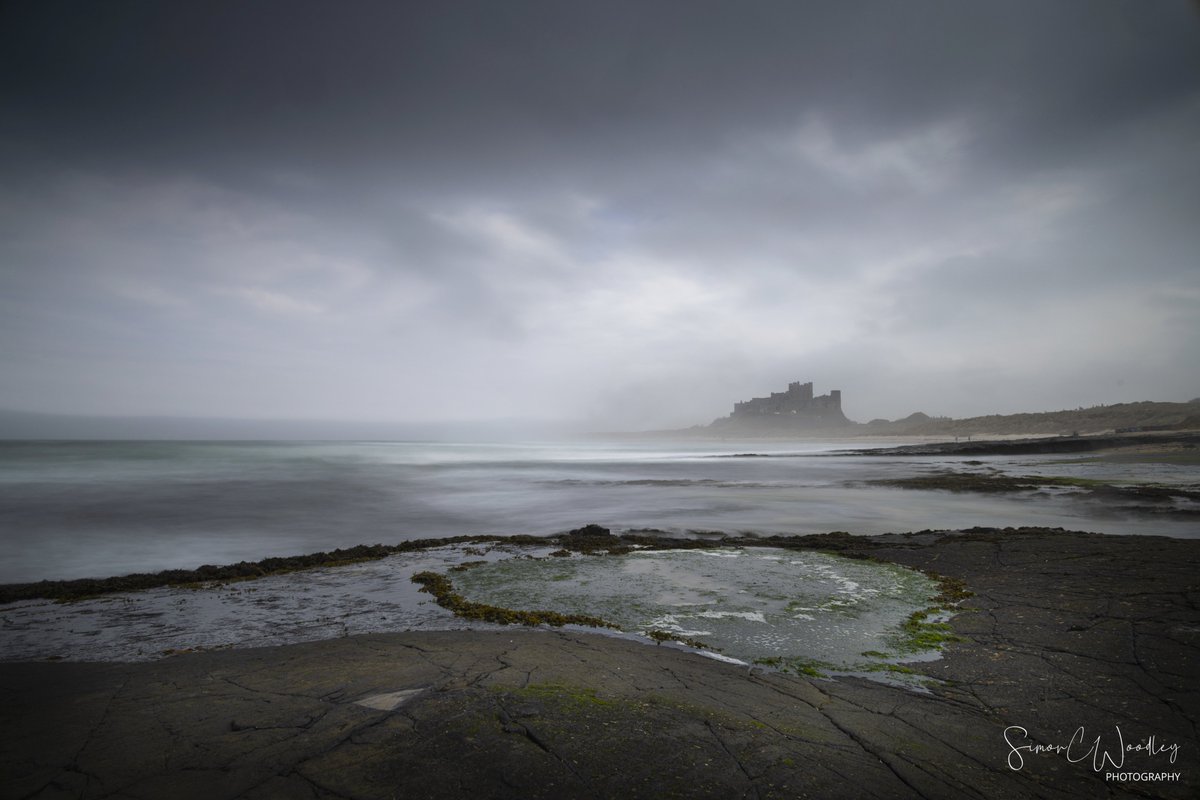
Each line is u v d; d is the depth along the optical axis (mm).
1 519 19359
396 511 21719
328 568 10867
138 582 9633
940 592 8352
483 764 3568
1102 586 7996
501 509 22172
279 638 6699
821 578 9352
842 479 36812
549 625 7090
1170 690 4797
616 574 9773
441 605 8125
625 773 3492
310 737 3932
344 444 149125
